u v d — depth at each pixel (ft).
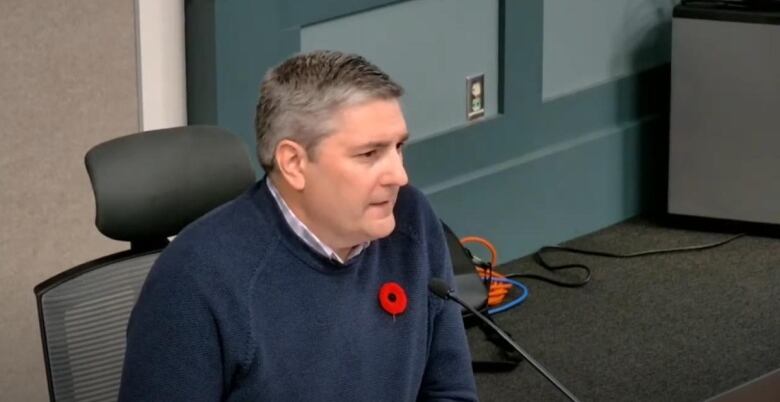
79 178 12.48
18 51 11.82
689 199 17.79
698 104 17.39
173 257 6.48
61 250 12.53
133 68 12.67
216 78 13.25
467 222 16.24
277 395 6.61
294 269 6.64
